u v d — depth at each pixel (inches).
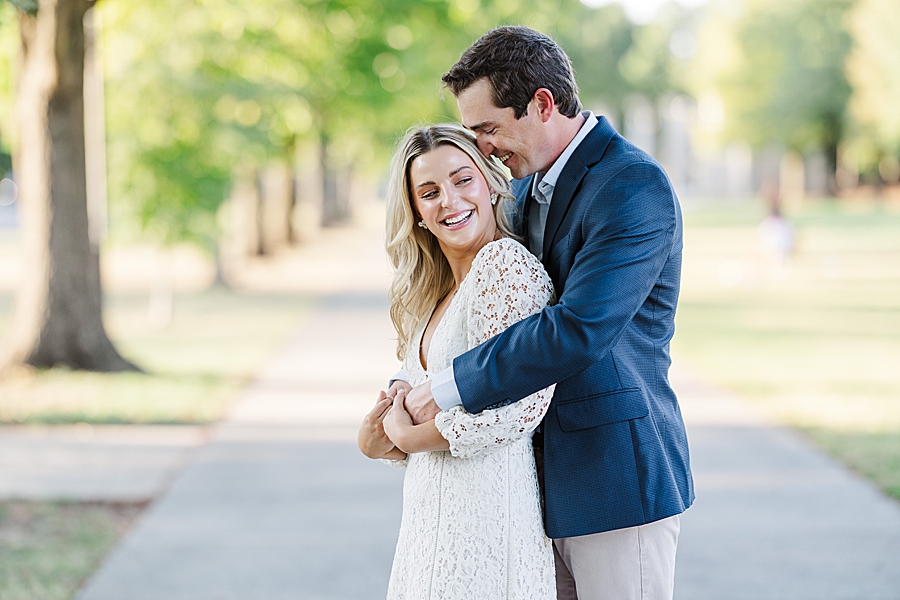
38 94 379.2
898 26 1348.4
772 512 216.7
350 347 486.3
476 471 98.1
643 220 94.3
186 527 213.5
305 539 204.8
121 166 494.6
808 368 404.2
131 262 1093.8
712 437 289.0
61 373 380.8
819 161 2544.3
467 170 99.9
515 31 98.5
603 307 90.8
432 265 106.3
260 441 295.7
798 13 1964.8
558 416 98.7
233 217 768.9
